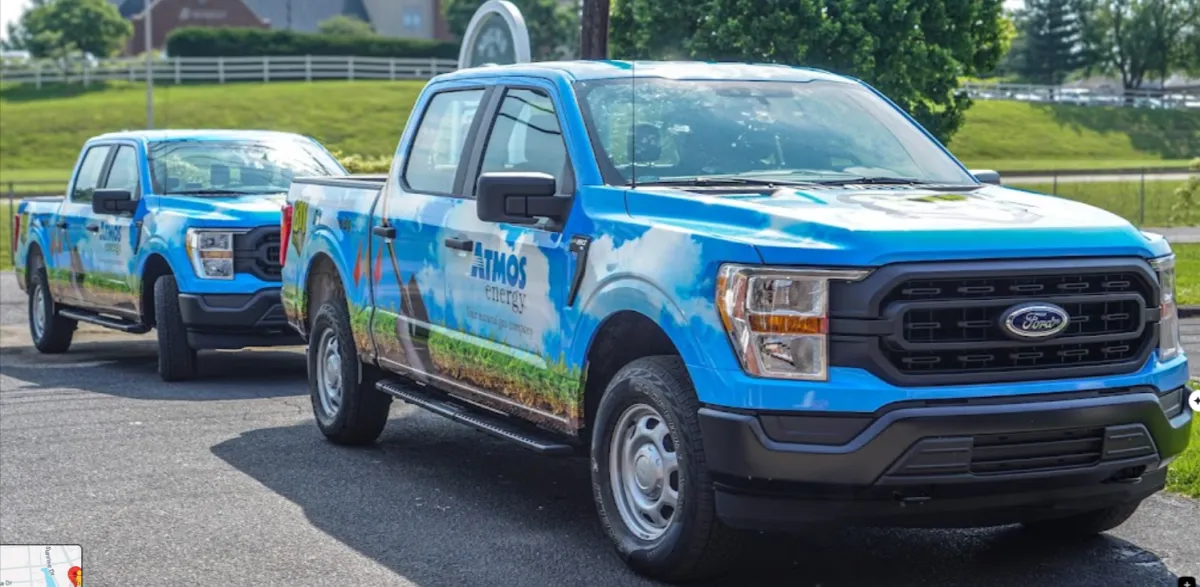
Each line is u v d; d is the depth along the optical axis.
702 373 5.39
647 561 5.80
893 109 7.24
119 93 76.44
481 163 7.32
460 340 7.21
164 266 12.20
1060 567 6.00
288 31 86.69
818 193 6.01
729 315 5.31
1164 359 5.63
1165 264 5.68
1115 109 73.75
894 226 5.28
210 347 11.51
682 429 5.52
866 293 5.14
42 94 76.94
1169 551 6.20
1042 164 57.31
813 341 5.19
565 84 6.86
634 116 6.59
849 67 16.91
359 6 115.50
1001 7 18.17
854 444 5.11
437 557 6.32
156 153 12.78
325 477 8.05
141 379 12.21
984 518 5.41
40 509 7.36
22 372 12.83
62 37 101.62
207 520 7.07
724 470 5.30
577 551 6.38
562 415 6.43
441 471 8.20
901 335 5.14
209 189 12.57
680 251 5.61
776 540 6.52
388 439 9.18
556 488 7.73
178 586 5.94
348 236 8.55
